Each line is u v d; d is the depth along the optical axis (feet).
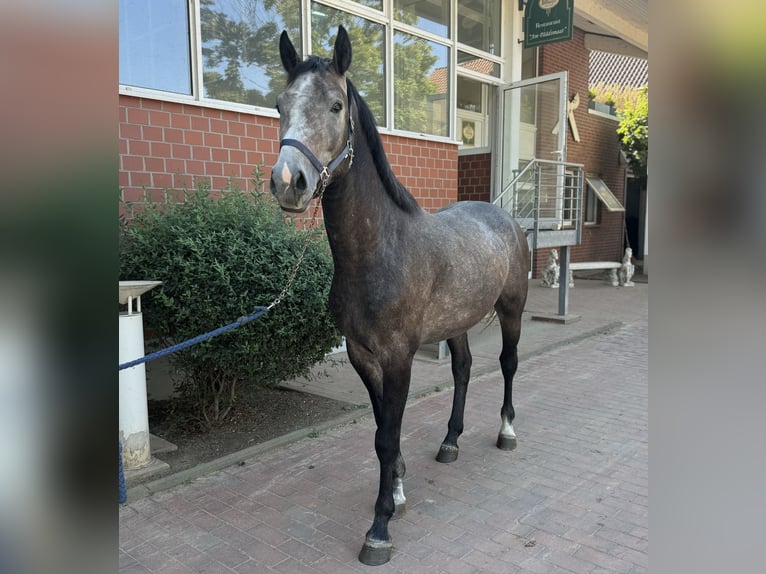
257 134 16.94
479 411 14.30
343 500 9.80
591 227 44.16
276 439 12.12
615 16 33.14
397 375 8.13
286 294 11.09
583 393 15.72
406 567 7.82
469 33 28.73
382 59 21.48
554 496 9.82
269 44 17.39
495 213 11.76
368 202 7.64
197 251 10.78
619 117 44.19
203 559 8.10
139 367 10.42
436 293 8.80
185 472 10.53
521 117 29.76
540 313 27.12
